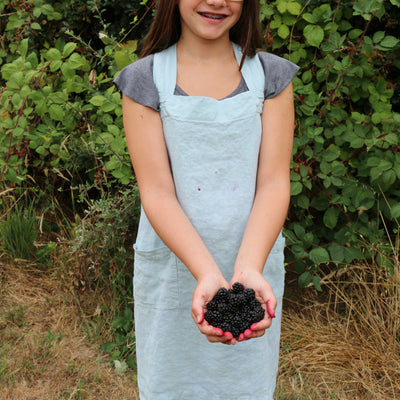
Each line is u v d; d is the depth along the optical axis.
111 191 3.12
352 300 2.75
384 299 2.65
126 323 2.71
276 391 2.34
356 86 2.65
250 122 1.46
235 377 1.68
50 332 2.70
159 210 1.41
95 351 2.64
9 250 3.27
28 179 3.54
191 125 1.44
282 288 1.69
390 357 2.44
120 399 2.36
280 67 1.51
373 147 2.56
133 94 1.44
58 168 3.28
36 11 3.19
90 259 2.71
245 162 1.48
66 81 3.07
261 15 2.56
